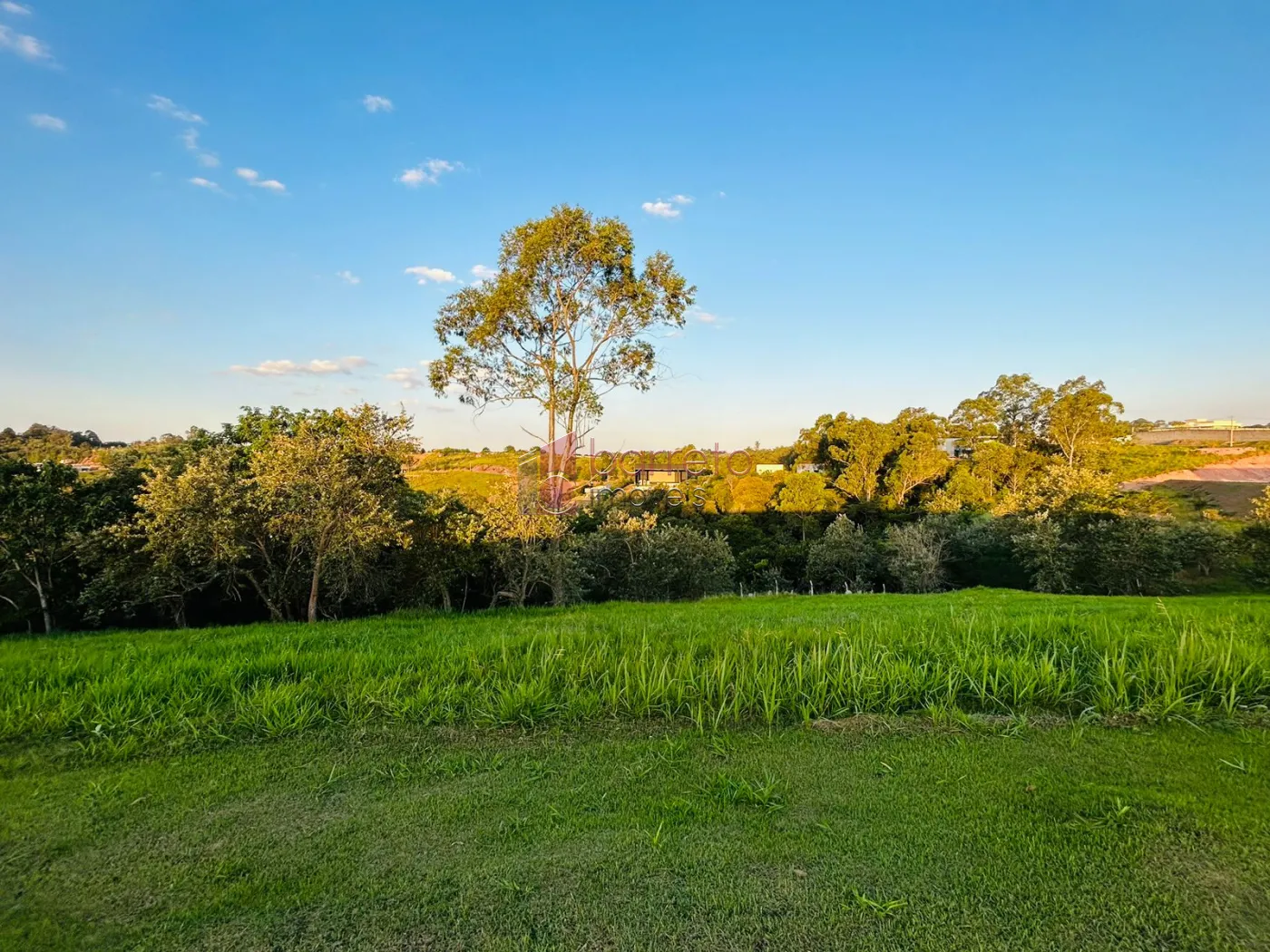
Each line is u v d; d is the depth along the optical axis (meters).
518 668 5.79
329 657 6.47
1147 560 24.50
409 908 2.48
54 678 5.81
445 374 18.78
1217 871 2.56
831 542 34.41
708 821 3.09
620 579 22.41
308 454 13.07
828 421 54.19
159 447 18.69
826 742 4.13
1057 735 4.12
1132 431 51.72
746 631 7.15
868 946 2.19
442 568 16.95
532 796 3.43
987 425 56.59
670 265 19.00
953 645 5.96
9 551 15.26
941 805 3.18
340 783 3.67
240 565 15.61
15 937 2.37
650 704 4.84
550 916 2.40
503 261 19.14
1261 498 27.00
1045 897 2.44
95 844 3.04
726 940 2.24
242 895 2.59
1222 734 4.05
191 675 5.84
